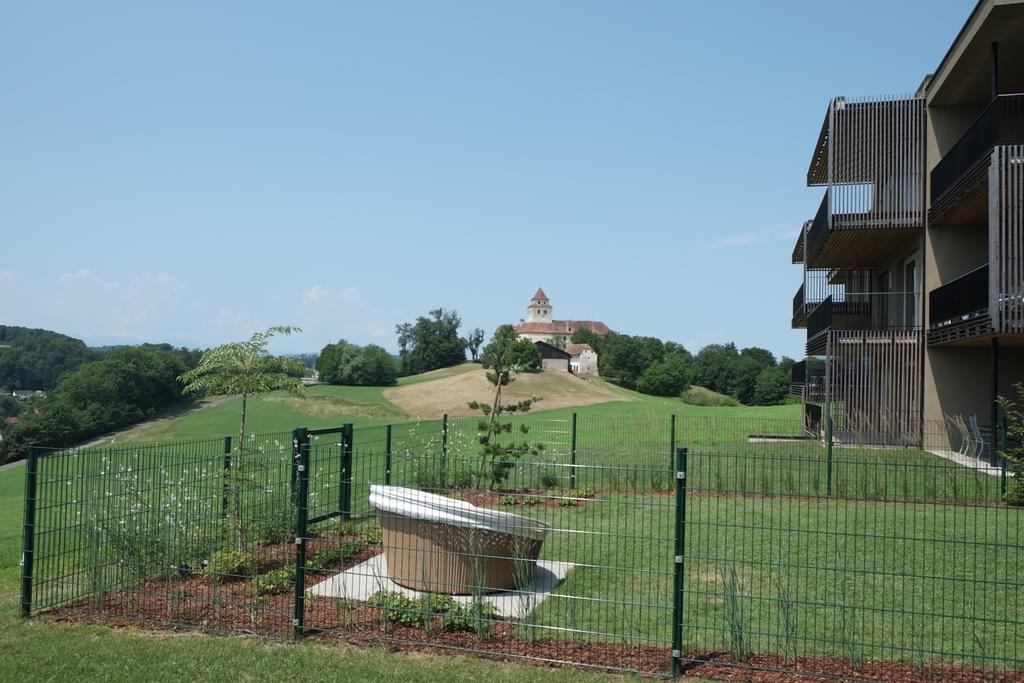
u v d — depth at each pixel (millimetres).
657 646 5105
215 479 7539
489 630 5371
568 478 12938
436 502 6797
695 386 92438
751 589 5648
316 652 5023
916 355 18297
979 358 17844
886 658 4895
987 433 15359
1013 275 13242
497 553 6293
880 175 18594
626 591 6445
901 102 18609
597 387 69188
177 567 6375
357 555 7773
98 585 6156
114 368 60250
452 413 53406
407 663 4816
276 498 7895
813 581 6672
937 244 18141
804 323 30375
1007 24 14273
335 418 51281
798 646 5121
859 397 18594
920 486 11750
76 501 6547
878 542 8148
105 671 4750
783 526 8898
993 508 10164
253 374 8250
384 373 81188
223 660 4906
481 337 119812
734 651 4805
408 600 5695
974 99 18016
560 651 5012
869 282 24875
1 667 4816
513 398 57125
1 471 37219
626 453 18234
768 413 37000
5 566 8344
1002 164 13383
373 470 12555
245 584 6539
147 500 6902
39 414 54438
